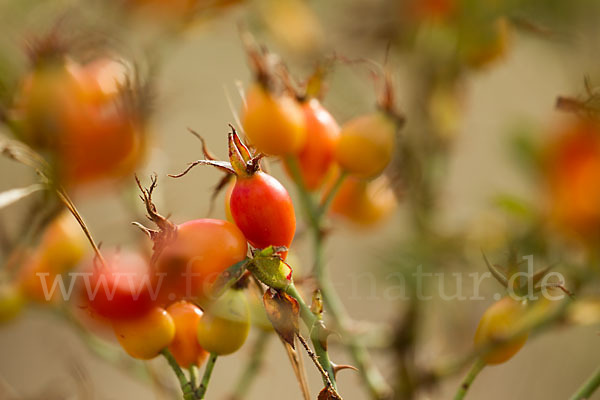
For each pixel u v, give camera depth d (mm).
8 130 615
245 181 558
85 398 644
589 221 607
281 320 550
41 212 615
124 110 624
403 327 663
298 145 610
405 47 709
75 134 615
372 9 717
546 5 657
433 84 705
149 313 556
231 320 556
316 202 620
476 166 732
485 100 736
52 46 619
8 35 630
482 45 681
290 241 560
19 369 836
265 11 725
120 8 664
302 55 723
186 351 562
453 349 686
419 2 702
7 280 634
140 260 556
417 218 690
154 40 680
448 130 705
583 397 570
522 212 622
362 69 698
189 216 668
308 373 842
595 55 639
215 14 698
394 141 618
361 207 661
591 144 604
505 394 760
